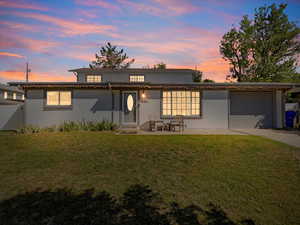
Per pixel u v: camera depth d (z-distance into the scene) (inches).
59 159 183.9
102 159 184.5
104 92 417.7
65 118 412.8
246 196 110.3
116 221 86.1
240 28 992.2
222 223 85.4
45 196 109.4
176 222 85.7
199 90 421.1
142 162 175.3
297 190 117.4
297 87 419.8
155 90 419.5
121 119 415.5
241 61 991.6
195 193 114.2
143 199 106.7
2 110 436.5
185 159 183.9
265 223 85.3
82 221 85.8
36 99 408.5
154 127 390.0
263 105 443.8
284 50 922.1
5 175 142.1
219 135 323.0
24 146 238.2
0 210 94.3
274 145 238.5
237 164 167.8
